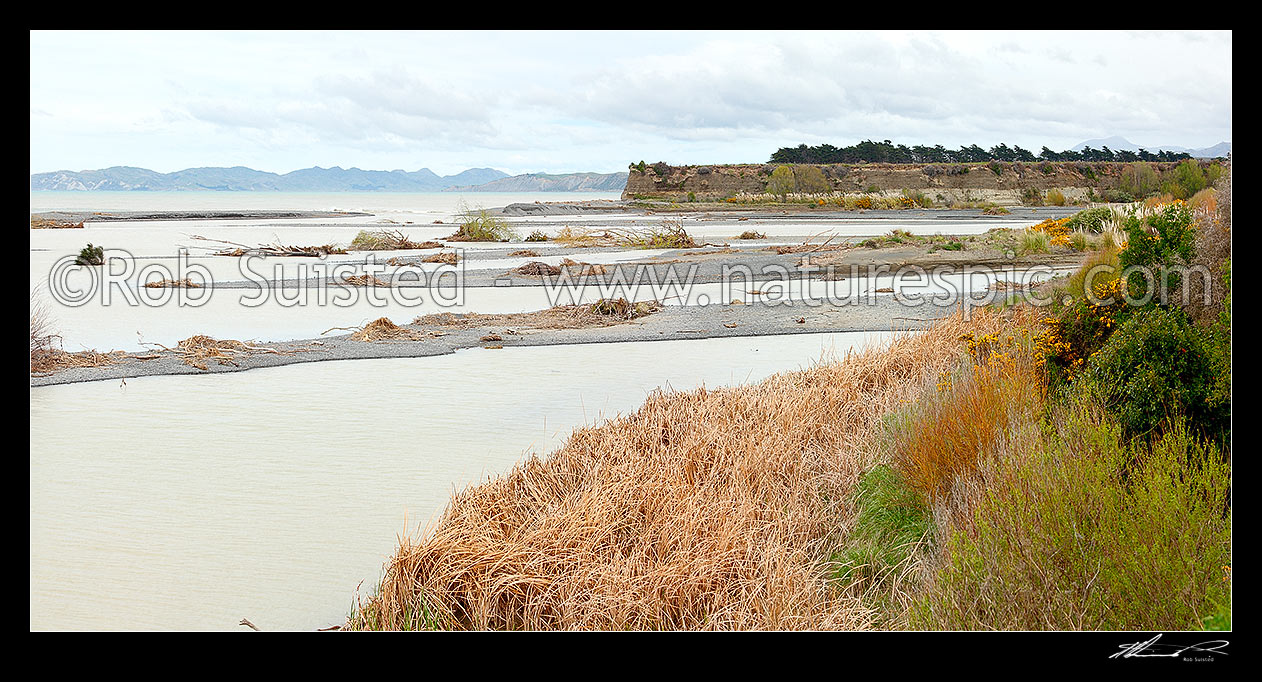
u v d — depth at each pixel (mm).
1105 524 4797
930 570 5445
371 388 11133
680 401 9023
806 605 5148
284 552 6145
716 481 6680
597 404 10117
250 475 7715
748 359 12656
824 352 12617
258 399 10594
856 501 6648
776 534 5828
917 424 6828
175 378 11812
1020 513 5000
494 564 5363
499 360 12930
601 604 5113
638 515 6027
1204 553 4594
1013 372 6809
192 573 5758
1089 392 5941
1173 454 5039
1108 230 18922
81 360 12719
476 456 8234
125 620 5203
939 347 10109
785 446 7406
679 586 5242
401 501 7086
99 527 6496
